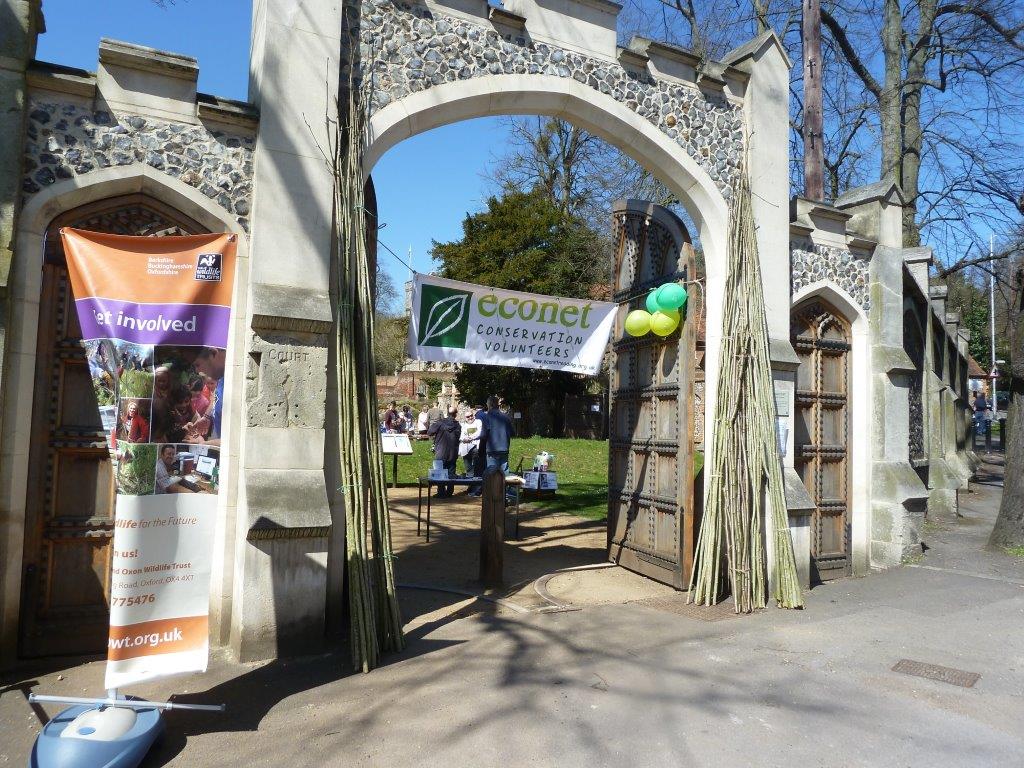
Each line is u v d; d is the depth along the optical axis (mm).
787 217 7426
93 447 4934
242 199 5176
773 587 6727
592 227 27344
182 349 4008
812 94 9078
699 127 7086
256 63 5488
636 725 3939
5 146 4492
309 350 5137
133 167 4840
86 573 4910
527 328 7195
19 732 3811
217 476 4023
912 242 15500
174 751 3623
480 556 7254
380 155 5668
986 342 40906
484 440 13242
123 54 4762
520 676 4648
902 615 6207
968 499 15133
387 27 5633
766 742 3768
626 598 6730
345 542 5398
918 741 3809
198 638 3914
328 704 4195
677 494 6977
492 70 6020
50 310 4820
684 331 6914
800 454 7855
